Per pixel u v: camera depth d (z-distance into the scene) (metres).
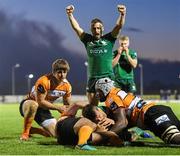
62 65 11.36
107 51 11.88
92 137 9.99
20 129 16.86
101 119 10.12
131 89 14.48
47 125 12.24
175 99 78.00
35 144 10.61
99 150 9.32
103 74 11.87
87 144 9.65
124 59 14.33
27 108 11.70
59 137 10.40
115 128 9.87
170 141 9.73
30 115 11.73
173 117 9.95
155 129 9.90
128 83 14.44
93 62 11.91
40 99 11.55
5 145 10.43
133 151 9.16
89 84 12.00
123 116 9.95
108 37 11.93
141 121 10.05
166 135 9.75
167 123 9.77
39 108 12.34
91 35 12.01
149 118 9.91
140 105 10.09
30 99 12.07
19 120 23.12
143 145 10.22
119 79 14.36
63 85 11.77
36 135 13.24
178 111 31.45
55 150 9.42
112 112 10.27
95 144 10.08
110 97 10.08
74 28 12.12
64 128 10.16
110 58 11.94
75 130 9.93
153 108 9.95
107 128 10.12
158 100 71.88
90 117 10.12
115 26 11.80
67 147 9.90
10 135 13.92
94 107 10.17
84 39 12.06
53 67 11.44
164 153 8.90
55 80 11.68
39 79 11.65
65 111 10.70
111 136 9.91
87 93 12.08
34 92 11.96
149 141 11.12
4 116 27.45
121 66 14.39
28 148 9.84
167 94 75.56
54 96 11.78
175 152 9.02
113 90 10.15
